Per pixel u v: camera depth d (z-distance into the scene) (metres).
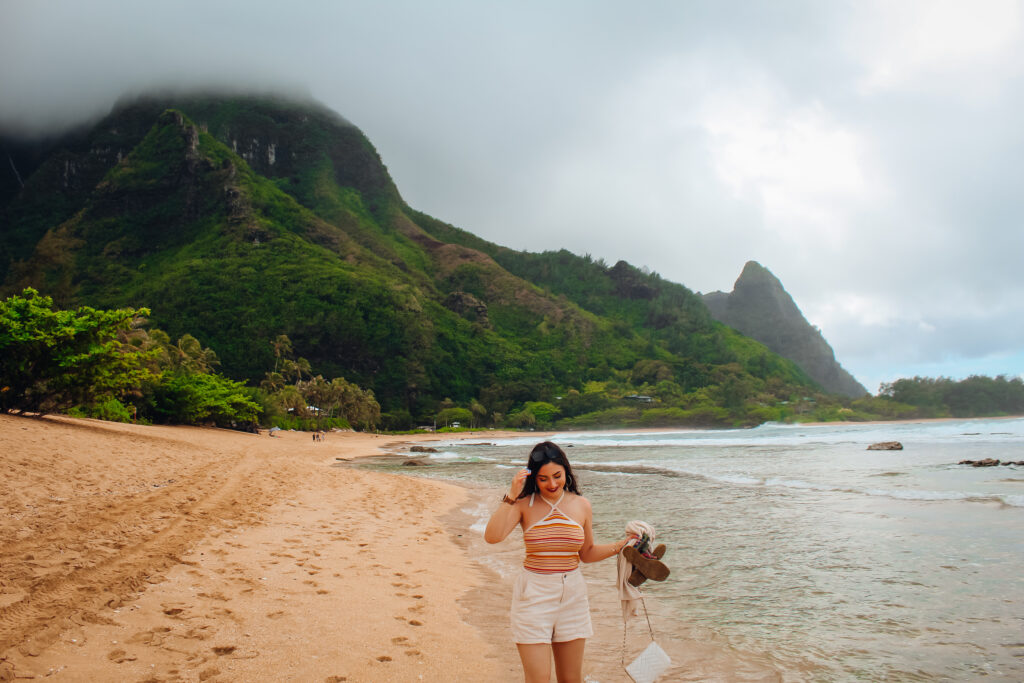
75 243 172.12
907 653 4.51
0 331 18.55
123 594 4.82
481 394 168.75
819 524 9.88
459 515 11.84
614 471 22.81
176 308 147.62
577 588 3.07
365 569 6.75
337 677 3.81
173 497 9.41
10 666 3.38
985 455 25.55
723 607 5.85
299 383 113.12
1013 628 4.93
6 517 6.48
